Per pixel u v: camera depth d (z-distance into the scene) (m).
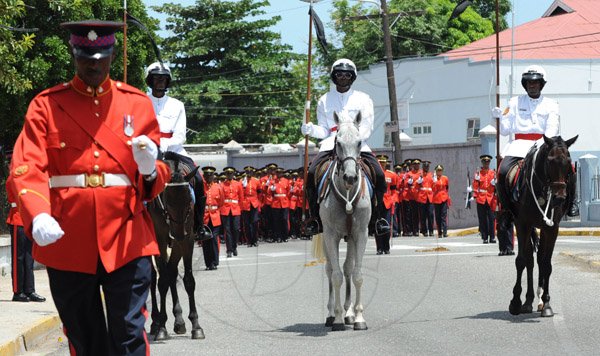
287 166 55.56
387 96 54.69
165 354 12.84
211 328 15.17
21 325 14.56
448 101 54.28
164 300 14.20
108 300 8.04
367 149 15.57
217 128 73.94
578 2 61.62
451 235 41.66
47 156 7.89
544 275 15.58
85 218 7.95
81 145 7.96
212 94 73.31
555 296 17.91
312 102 75.44
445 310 16.45
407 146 48.50
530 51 56.12
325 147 15.54
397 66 55.22
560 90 52.59
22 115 30.22
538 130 16.58
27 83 23.73
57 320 15.69
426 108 55.34
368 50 63.72
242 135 76.25
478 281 20.67
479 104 52.72
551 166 14.92
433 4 67.56
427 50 66.31
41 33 30.38
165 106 15.03
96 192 7.95
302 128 15.85
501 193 16.45
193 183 14.64
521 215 15.79
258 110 75.44
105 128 8.02
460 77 53.66
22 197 7.54
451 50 64.12
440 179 39.16
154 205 13.69
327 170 14.84
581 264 23.97
